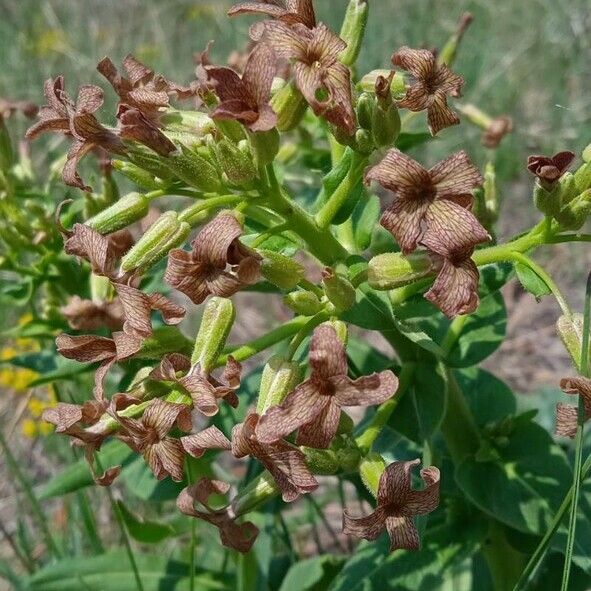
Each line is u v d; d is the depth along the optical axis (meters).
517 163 0.32
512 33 0.40
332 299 0.11
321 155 0.18
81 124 0.11
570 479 0.14
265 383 0.11
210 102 0.12
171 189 0.12
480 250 0.12
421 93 0.11
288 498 0.10
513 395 0.16
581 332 0.11
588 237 0.12
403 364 0.14
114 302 0.15
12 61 0.39
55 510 0.23
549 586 0.16
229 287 0.10
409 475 0.10
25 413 0.25
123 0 0.45
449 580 0.15
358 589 0.15
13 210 0.16
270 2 0.12
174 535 0.17
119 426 0.11
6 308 0.25
